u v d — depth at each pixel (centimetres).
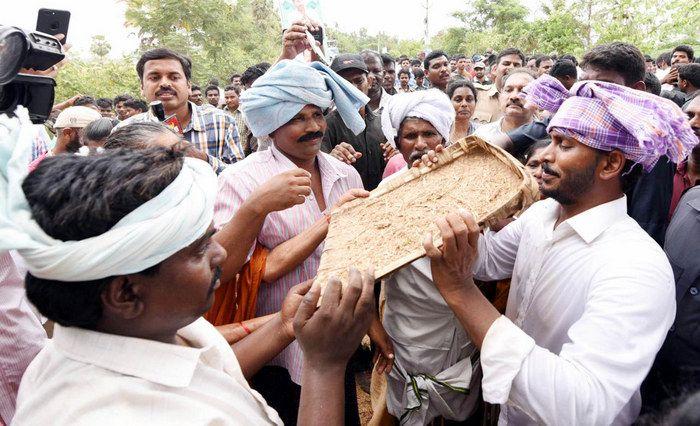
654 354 130
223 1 2608
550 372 126
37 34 162
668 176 246
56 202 82
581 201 153
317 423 114
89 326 92
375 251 148
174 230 86
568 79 381
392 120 249
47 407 87
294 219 203
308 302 119
